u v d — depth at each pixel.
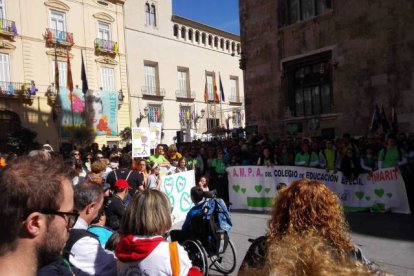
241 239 7.08
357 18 13.79
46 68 28.45
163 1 40.47
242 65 18.39
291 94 16.56
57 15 29.42
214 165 11.58
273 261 1.15
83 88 27.45
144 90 37.41
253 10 17.80
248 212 9.65
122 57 34.62
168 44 40.75
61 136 28.91
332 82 14.73
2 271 1.12
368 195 9.00
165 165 9.97
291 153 10.77
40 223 1.18
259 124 17.75
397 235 6.77
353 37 13.94
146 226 2.60
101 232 3.69
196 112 43.88
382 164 8.91
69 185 1.31
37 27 27.95
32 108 27.53
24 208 1.15
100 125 31.45
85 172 8.54
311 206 2.15
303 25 15.70
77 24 30.72
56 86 27.78
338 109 14.52
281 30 16.56
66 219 1.27
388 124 12.77
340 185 9.23
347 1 14.05
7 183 1.16
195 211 5.54
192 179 9.58
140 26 37.53
